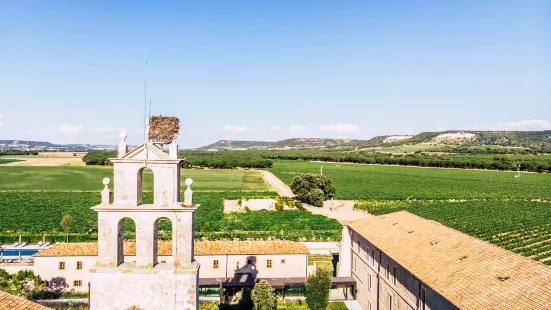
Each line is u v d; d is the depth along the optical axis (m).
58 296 50.09
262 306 40.59
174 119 23.69
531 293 24.91
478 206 133.38
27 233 88.19
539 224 102.31
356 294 52.84
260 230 99.19
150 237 22.86
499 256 31.33
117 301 22.62
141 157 22.62
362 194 165.00
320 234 93.00
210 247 56.44
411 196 158.75
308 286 46.41
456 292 28.44
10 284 46.22
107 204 22.77
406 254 38.44
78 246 53.09
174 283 22.83
